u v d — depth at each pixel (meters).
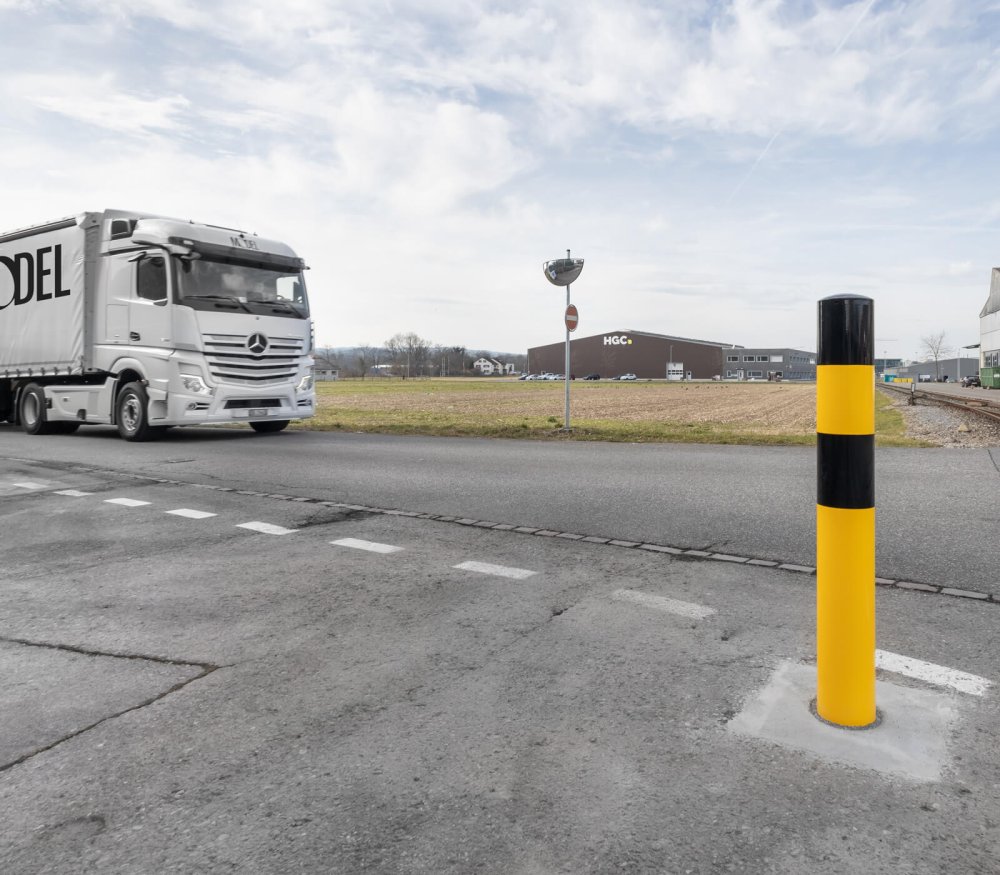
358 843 1.88
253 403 12.62
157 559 4.85
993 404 29.33
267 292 12.78
